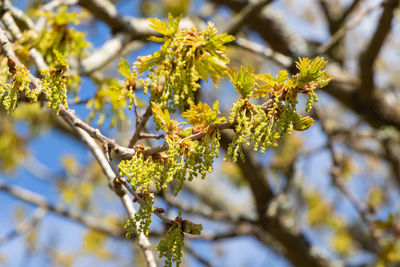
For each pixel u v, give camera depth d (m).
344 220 5.87
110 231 4.02
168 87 1.24
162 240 1.11
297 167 4.72
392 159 5.25
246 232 4.18
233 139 1.08
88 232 5.12
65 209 3.89
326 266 4.43
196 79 1.24
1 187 3.68
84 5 3.15
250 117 1.09
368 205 3.29
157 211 1.15
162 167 1.11
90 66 2.35
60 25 1.92
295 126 1.12
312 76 1.08
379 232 3.05
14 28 1.75
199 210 3.86
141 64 1.27
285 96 1.10
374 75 4.30
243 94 1.12
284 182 4.88
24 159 5.28
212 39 1.25
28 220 3.71
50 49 1.88
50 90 1.16
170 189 3.45
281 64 3.42
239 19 3.30
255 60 5.34
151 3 4.58
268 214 4.29
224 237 4.10
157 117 1.23
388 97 4.61
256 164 4.31
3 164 5.18
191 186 5.86
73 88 1.78
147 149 1.14
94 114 1.73
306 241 4.49
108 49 2.68
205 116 1.11
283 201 4.42
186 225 1.12
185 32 1.27
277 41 4.61
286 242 4.38
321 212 5.73
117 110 1.67
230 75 1.13
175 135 1.12
